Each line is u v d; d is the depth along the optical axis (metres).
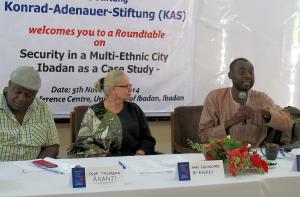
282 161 2.56
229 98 3.24
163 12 3.83
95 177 1.97
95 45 3.68
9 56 3.47
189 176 2.12
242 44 4.08
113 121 3.05
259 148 2.91
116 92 3.07
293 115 3.22
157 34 3.84
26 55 3.52
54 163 2.34
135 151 3.13
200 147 2.35
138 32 3.78
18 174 2.15
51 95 3.63
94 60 3.70
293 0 4.18
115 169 2.01
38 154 2.84
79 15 3.61
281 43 4.18
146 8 3.78
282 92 4.23
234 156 2.22
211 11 3.98
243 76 3.16
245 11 4.06
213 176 2.15
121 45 3.75
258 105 3.23
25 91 2.65
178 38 3.90
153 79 3.87
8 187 1.92
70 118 3.35
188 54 3.95
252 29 4.09
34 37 3.52
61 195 1.83
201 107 3.71
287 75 4.23
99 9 3.66
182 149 3.45
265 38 4.14
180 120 3.61
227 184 2.07
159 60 3.87
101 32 3.69
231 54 4.06
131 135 3.11
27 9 3.48
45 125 2.86
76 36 3.63
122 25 3.73
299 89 4.25
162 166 2.36
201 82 4.01
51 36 3.57
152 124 3.96
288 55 4.21
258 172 2.28
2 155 2.72
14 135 2.75
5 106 2.75
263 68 4.16
